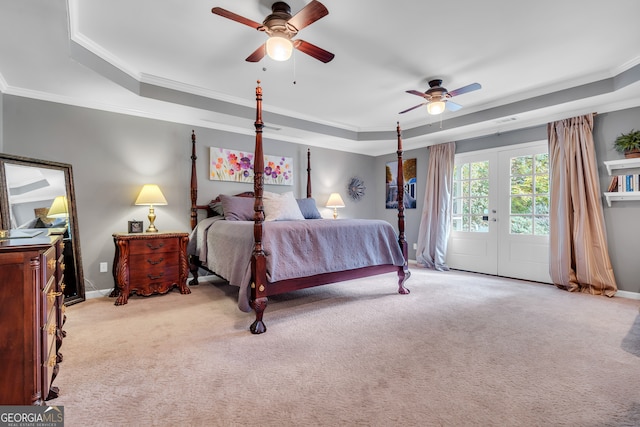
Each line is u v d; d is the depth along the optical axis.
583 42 2.51
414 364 1.83
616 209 3.36
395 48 2.61
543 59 2.79
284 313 2.77
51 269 1.55
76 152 3.19
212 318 2.63
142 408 1.42
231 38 2.42
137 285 3.15
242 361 1.87
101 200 3.34
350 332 2.33
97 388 1.58
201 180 4.04
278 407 1.43
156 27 2.26
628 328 2.38
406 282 3.97
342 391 1.56
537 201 4.04
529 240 4.10
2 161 2.56
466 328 2.40
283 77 3.17
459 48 2.61
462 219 4.84
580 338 2.20
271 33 2.05
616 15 2.15
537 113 3.64
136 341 2.16
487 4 2.04
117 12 2.07
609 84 3.02
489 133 4.42
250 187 4.46
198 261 3.83
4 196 2.54
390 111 4.26
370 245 3.15
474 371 1.75
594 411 1.39
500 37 2.44
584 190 3.43
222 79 3.20
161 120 3.73
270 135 4.67
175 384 1.62
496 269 4.42
